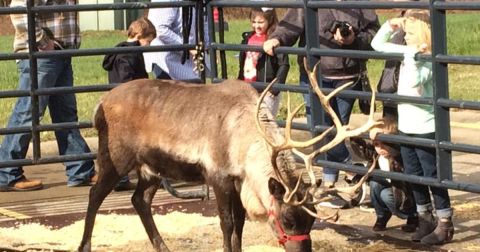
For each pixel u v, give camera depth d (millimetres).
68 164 9820
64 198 9367
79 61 20672
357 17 8812
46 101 9539
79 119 12672
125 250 7609
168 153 7023
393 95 7766
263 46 9016
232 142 6652
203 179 7008
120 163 7316
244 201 6613
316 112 8703
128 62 9625
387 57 7816
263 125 6586
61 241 7816
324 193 6102
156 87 7234
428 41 7625
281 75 9195
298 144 6133
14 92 9016
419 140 7555
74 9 9109
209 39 9711
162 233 8023
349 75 8781
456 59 7312
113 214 8680
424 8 7500
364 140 8312
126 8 9328
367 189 8766
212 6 9617
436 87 7473
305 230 5977
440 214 7582
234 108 6754
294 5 8688
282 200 6012
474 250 7387
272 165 6176
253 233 7930
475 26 24922
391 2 7758
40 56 9062
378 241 7707
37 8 8984
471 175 9875
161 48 9555
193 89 7090
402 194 7785
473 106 7250
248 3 9188
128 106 7227
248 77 9422
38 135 9172
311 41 8625
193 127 6898
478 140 11398
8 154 9609
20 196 9477
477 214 8445
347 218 8406
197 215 8594
